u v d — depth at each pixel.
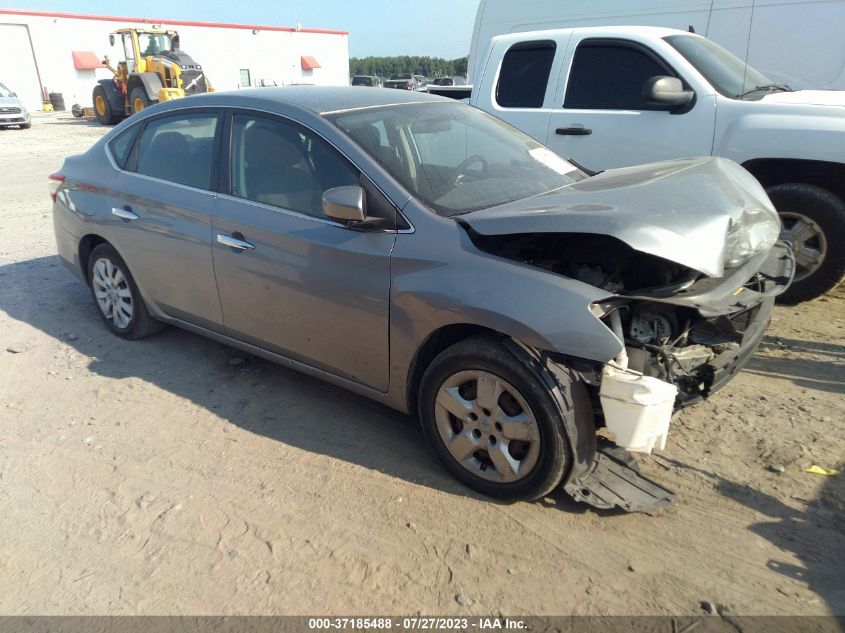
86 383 4.05
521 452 2.80
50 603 2.41
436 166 3.33
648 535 2.65
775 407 3.55
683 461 3.11
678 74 5.16
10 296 5.63
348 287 3.10
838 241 4.67
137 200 4.13
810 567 2.46
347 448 3.31
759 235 3.03
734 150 4.84
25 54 33.19
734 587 2.39
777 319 4.78
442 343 2.99
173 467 3.19
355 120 3.39
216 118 3.81
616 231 2.50
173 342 4.63
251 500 2.93
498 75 6.14
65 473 3.16
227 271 3.64
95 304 5.30
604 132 5.47
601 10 7.48
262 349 3.74
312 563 2.56
